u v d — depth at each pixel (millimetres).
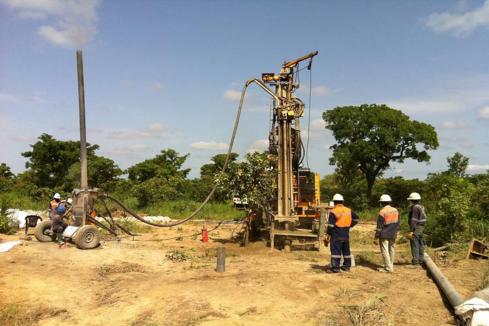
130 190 36156
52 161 37719
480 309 7109
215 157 43625
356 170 38125
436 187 32500
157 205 31766
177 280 9906
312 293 8922
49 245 14000
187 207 31000
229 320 7531
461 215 15641
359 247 16047
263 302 8320
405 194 38469
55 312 8336
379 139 35219
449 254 13289
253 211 16547
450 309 8055
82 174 14836
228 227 22328
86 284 9953
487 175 24141
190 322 7504
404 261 12523
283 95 15898
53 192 34562
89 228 13758
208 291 8875
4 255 12211
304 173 17188
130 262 12172
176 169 45438
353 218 10891
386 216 10852
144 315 7984
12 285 9492
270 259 12883
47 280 10031
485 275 9977
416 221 11766
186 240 17094
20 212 20703
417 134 34562
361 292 8977
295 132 16156
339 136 36406
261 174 15094
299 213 16797
